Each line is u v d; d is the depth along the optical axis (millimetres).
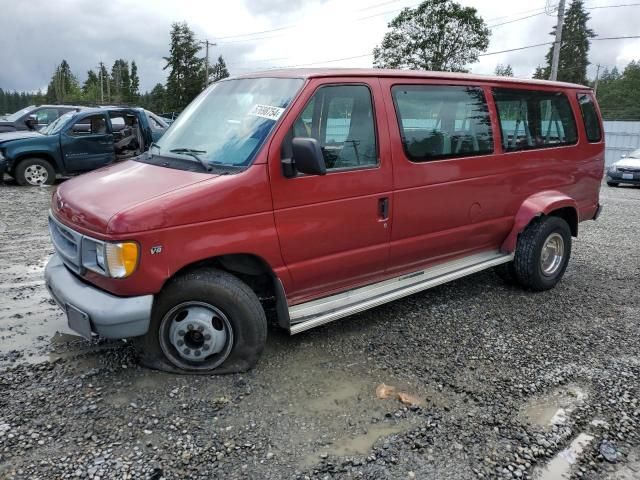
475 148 4660
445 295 5273
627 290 5605
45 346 3918
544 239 5219
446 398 3383
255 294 3643
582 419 3201
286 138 3451
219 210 3217
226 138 3631
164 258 3086
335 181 3680
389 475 2676
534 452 2887
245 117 3688
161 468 2670
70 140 11906
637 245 7676
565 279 5922
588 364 3893
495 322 4617
